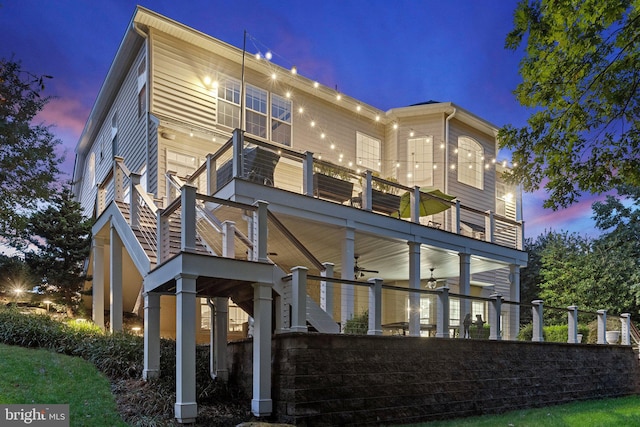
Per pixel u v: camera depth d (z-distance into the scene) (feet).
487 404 24.76
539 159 19.97
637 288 53.16
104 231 31.42
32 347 23.31
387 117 48.57
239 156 25.50
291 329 19.35
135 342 23.90
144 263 22.30
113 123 45.50
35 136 28.78
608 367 34.78
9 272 36.65
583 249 61.21
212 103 37.22
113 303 27.66
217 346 22.50
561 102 18.60
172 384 20.20
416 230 33.68
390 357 21.15
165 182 33.40
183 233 18.01
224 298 23.00
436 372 22.82
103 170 48.32
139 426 16.30
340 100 44.86
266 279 19.33
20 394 16.74
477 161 51.78
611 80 17.57
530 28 17.84
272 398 18.93
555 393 29.40
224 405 20.02
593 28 16.43
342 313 26.55
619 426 21.42
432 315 48.44
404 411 20.97
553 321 57.36
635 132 18.51
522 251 41.78
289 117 41.70
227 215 27.58
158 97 34.71
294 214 27.17
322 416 18.35
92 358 22.22
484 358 25.45
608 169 18.95
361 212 30.68
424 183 47.47
